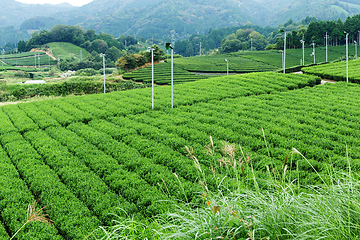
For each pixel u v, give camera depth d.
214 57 120.75
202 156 15.76
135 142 18.64
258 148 17.27
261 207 6.38
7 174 14.34
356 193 6.39
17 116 26.73
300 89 34.38
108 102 31.22
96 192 12.38
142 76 68.94
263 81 37.84
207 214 6.27
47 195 12.27
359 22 124.94
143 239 6.73
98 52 170.00
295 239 5.31
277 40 135.12
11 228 10.20
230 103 28.44
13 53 188.00
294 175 13.11
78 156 16.95
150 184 13.45
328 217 5.68
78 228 9.90
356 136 18.70
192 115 24.73
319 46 126.44
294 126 20.70
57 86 53.03
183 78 66.12
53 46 177.88
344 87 34.41
